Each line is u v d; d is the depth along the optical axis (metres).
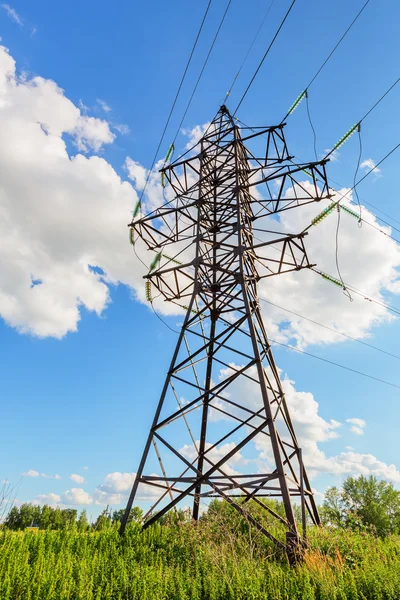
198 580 10.76
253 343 15.93
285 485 13.20
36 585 9.72
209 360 19.69
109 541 14.15
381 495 47.28
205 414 19.27
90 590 9.71
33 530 15.33
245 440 14.16
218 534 13.91
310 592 9.52
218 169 21.55
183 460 14.81
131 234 21.30
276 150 19.05
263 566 11.88
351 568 12.10
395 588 9.72
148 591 9.80
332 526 15.56
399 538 16.08
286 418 17.31
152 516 15.09
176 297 20.55
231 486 13.76
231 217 20.42
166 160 23.25
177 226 20.64
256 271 19.58
